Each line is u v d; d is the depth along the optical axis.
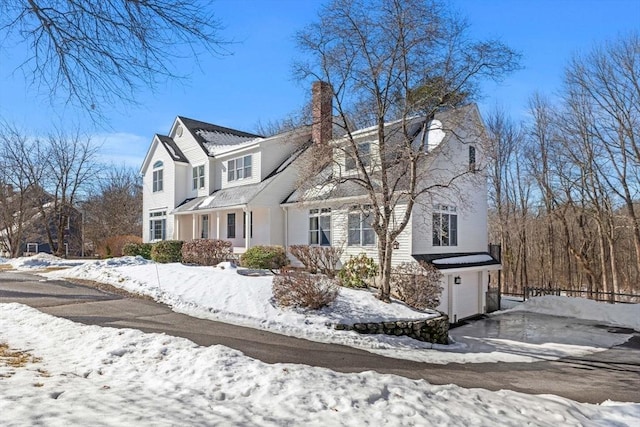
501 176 31.12
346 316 11.38
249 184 22.75
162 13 4.70
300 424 4.33
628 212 24.62
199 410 4.43
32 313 9.80
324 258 17.61
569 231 29.95
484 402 5.64
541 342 13.45
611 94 23.38
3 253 33.91
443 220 17.70
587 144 24.83
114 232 39.41
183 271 15.70
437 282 14.30
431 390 5.77
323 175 15.61
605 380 8.92
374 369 7.87
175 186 26.64
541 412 5.54
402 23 12.10
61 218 31.92
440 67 12.50
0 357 6.33
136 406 4.37
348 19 12.45
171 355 6.47
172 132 28.72
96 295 13.34
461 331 15.45
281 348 8.67
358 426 4.40
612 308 17.84
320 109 14.05
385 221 13.02
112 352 6.57
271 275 15.34
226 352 6.53
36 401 4.30
